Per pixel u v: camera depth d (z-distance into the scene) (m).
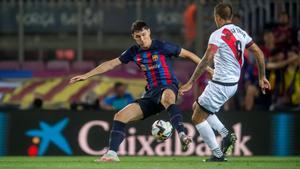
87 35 52.66
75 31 52.66
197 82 43.97
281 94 45.06
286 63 44.81
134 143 39.91
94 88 47.16
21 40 51.03
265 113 40.94
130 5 52.12
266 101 44.47
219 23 29.33
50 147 39.97
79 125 39.97
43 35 52.50
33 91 47.75
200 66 28.33
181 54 28.84
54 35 52.62
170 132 27.95
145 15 52.00
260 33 47.50
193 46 51.16
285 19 45.69
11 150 39.91
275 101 44.94
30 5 51.88
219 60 29.03
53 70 48.41
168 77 28.62
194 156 39.66
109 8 52.22
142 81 47.91
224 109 45.16
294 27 46.91
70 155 39.97
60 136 40.00
